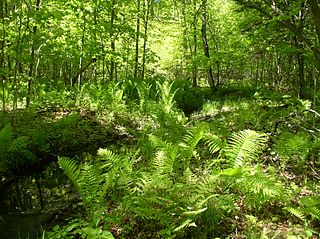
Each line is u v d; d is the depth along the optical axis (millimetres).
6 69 9062
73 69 22016
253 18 11750
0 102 11680
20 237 4664
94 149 9281
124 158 5547
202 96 18453
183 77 29016
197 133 5449
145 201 4340
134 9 17562
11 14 9219
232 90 20062
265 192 4070
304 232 3842
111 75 18078
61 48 13383
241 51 16969
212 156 6953
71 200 5773
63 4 11812
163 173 5055
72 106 12570
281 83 18516
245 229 4066
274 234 3854
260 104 13117
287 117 8414
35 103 11516
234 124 9680
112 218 4184
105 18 16562
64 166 4770
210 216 4105
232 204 4137
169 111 11648
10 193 6453
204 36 19953
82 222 4070
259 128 8602
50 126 9406
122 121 11797
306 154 5586
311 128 7723
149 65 28172
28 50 11508
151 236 4176
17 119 9711
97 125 11008
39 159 7988
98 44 14195
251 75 28156
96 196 4770
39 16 9008
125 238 4199
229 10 20406
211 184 4332
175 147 5148
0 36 9258
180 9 21016
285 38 12711
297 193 4785
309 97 13078
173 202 4199
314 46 9141
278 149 5766
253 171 4855
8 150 6930
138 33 16422
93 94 13141
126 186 4797
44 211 5461
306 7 10430
